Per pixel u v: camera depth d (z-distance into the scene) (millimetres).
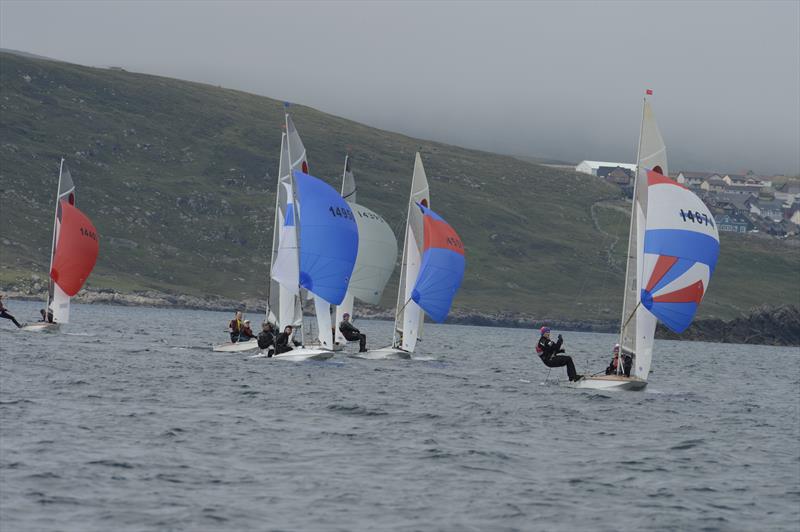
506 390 150375
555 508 70750
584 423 116000
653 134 145125
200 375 146500
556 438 103250
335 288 173625
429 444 94188
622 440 104375
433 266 196750
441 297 199125
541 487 77562
